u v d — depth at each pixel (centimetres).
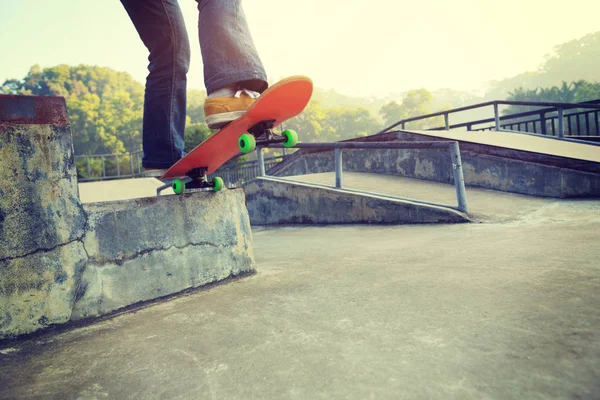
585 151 535
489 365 93
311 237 392
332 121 17000
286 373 99
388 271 195
